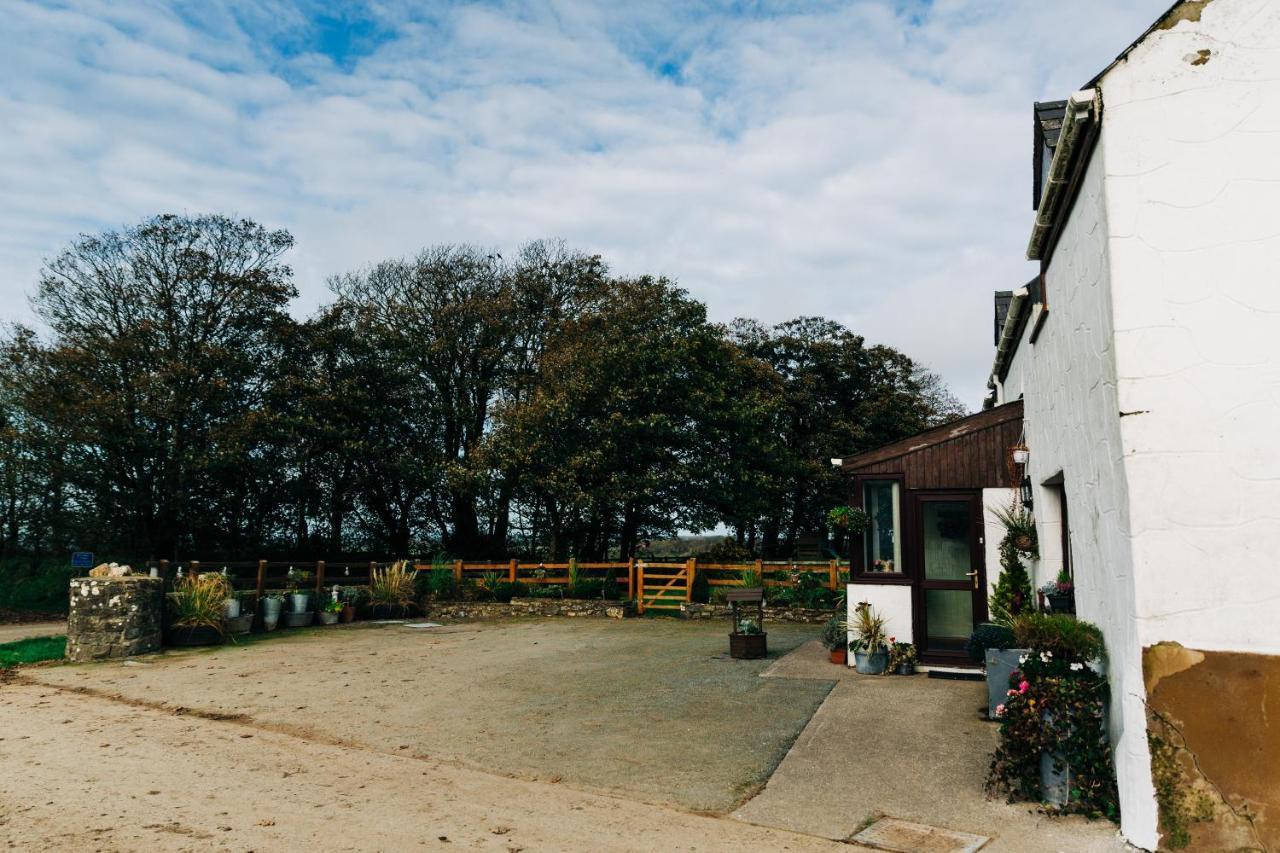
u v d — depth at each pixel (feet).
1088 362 18.30
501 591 63.93
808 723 25.31
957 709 26.55
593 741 23.81
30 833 15.14
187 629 43.80
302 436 81.00
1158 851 14.38
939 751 21.95
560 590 63.62
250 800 17.70
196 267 79.36
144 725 25.35
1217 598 14.53
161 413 74.49
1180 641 14.66
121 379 76.79
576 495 71.92
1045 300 24.08
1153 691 14.74
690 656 39.91
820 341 106.63
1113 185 16.03
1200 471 14.90
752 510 80.89
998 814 17.37
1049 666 18.12
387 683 33.14
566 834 16.07
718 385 80.89
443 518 95.14
